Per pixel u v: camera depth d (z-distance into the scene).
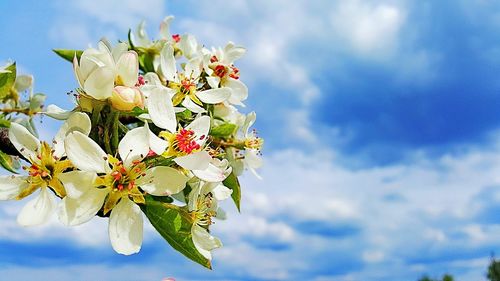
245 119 0.34
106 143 0.25
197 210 0.27
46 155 0.24
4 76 0.31
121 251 0.24
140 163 0.24
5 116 0.37
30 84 0.38
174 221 0.26
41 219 0.24
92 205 0.24
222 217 0.33
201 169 0.25
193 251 0.27
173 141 0.25
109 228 0.24
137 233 0.24
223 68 0.34
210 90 0.31
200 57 0.32
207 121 0.27
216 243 0.27
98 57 0.26
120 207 0.24
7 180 0.24
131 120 0.29
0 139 0.27
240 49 0.35
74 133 0.24
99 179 0.24
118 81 0.26
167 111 0.26
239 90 0.34
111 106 0.25
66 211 0.23
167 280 0.26
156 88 0.26
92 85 0.25
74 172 0.23
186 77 0.31
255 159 0.34
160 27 0.37
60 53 0.34
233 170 0.34
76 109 0.26
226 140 0.34
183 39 0.37
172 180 0.25
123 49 0.27
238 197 0.33
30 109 0.38
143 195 0.24
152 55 0.37
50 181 0.24
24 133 0.24
